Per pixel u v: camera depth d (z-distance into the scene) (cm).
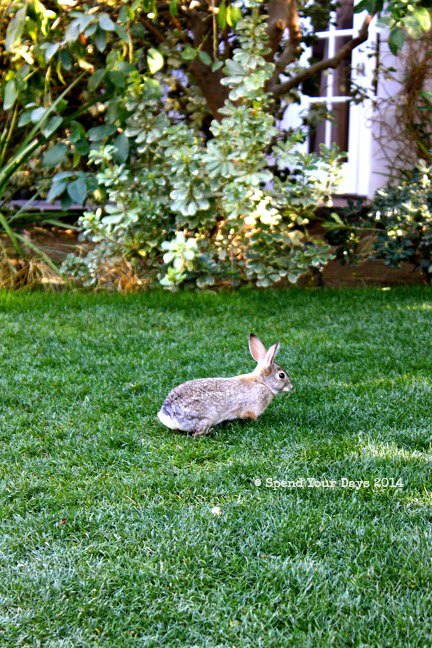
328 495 378
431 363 577
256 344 477
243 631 281
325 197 805
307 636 278
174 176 782
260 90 762
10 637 278
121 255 795
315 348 611
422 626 282
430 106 919
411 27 716
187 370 556
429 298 778
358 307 744
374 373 557
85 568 317
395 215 817
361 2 731
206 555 325
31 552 330
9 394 509
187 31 974
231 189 745
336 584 307
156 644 276
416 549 328
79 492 380
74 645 275
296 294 793
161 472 402
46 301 746
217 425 467
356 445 433
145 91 780
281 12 871
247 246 788
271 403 502
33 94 845
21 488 385
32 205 1183
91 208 1025
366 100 1145
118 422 465
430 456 419
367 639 276
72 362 580
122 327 670
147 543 336
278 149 798
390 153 1138
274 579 309
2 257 837
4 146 874
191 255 728
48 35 777
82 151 804
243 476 395
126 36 729
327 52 1184
